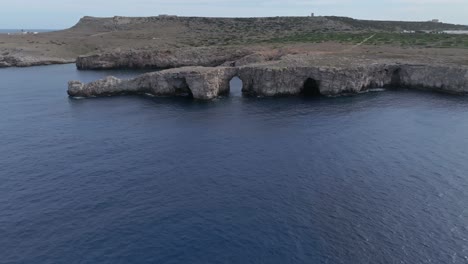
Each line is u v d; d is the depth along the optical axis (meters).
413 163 60.16
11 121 83.88
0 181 54.75
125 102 101.75
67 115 88.75
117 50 182.62
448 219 44.78
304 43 168.88
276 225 43.75
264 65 110.94
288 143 69.25
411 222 44.19
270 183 53.91
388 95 105.44
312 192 51.25
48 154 64.69
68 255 39.12
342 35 194.75
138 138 72.62
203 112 90.62
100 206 48.09
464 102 96.19
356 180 54.53
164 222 44.66
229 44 190.62
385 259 38.09
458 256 38.50
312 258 38.22
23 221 44.94
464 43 152.25
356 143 68.81
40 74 155.12
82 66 173.62
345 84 106.69
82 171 58.03
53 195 50.84
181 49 179.38
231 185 53.44
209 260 38.19
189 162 61.34
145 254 39.22
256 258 38.34
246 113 89.12
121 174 57.03
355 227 43.22
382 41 165.88
